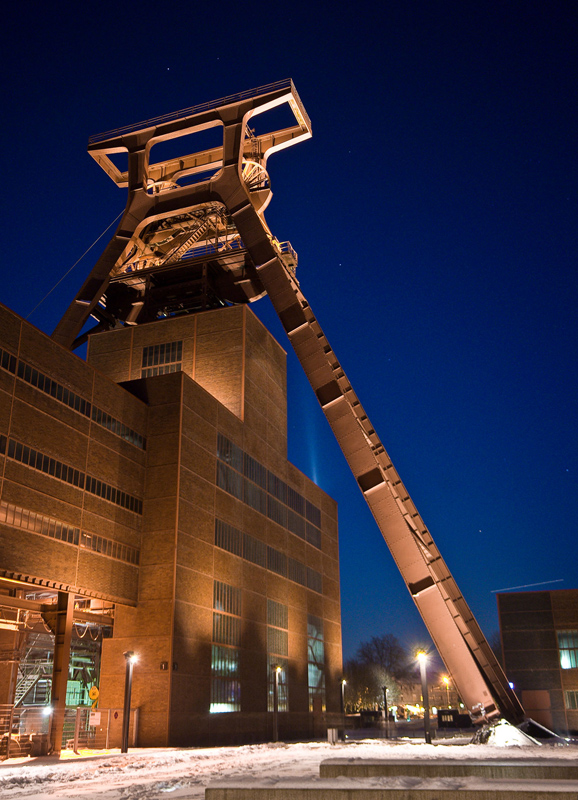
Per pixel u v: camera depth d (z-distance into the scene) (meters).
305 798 9.29
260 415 59.31
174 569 42.59
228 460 52.34
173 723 39.84
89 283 54.53
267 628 55.53
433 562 36.66
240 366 56.44
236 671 48.81
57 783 17.78
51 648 44.31
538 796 8.53
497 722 30.20
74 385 40.19
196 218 61.72
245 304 58.47
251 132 60.84
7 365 35.41
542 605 74.38
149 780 17.69
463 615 35.22
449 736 52.22
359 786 9.52
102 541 40.41
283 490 63.25
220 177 55.03
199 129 57.81
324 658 68.31
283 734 55.22
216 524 49.06
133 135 58.97
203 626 45.03
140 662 41.09
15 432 35.25
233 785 9.85
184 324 58.94
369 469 39.16
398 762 12.70
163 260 62.88
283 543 61.62
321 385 44.00
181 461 45.50
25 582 34.53
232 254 59.19
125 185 61.94
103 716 39.88
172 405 46.59
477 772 11.66
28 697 43.12
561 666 71.88
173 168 62.22
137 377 58.84
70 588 37.28
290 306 48.31
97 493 40.66
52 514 36.84
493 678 33.72
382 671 160.50
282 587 59.97
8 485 34.28
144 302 62.66
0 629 39.12
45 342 38.31
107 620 42.16
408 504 38.59
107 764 24.75
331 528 76.12
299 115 58.22
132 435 44.97
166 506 44.31
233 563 50.84
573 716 70.00
